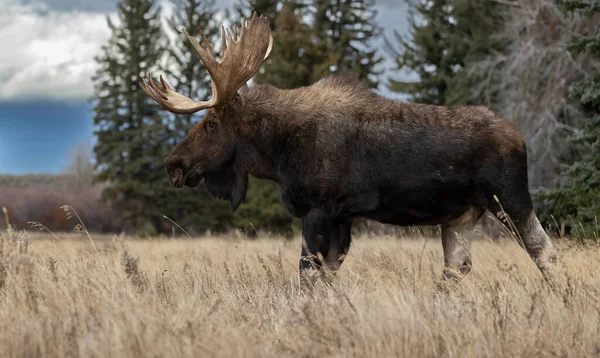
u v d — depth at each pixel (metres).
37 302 13.23
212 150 20.22
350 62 96.94
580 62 50.09
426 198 18.62
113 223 117.88
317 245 18.86
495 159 18.16
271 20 101.50
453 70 75.81
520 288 15.14
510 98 57.69
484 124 18.41
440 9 77.88
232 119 19.95
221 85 19.58
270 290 16.52
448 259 19.22
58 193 128.12
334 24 98.94
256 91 20.02
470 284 16.22
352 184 18.86
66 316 12.55
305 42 81.75
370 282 16.62
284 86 79.88
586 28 50.47
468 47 73.56
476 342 11.23
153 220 109.12
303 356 10.98
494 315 12.57
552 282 15.93
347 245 19.66
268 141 19.72
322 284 16.78
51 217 119.69
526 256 21.52
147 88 20.16
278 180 19.88
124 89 114.25
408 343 11.21
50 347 10.92
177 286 17.00
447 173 18.33
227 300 15.07
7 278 15.62
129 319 11.84
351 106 19.14
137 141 108.06
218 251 27.14
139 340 10.94
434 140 18.42
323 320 12.05
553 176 53.53
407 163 18.52
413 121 18.70
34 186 181.88
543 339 11.86
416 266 20.25
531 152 54.19
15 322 12.23
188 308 13.23
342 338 11.40
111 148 111.69
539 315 13.07
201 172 20.41
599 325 12.83
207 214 107.75
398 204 18.88
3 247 17.05
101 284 15.74
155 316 12.19
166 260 23.81
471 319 12.54
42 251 23.84
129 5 114.31
